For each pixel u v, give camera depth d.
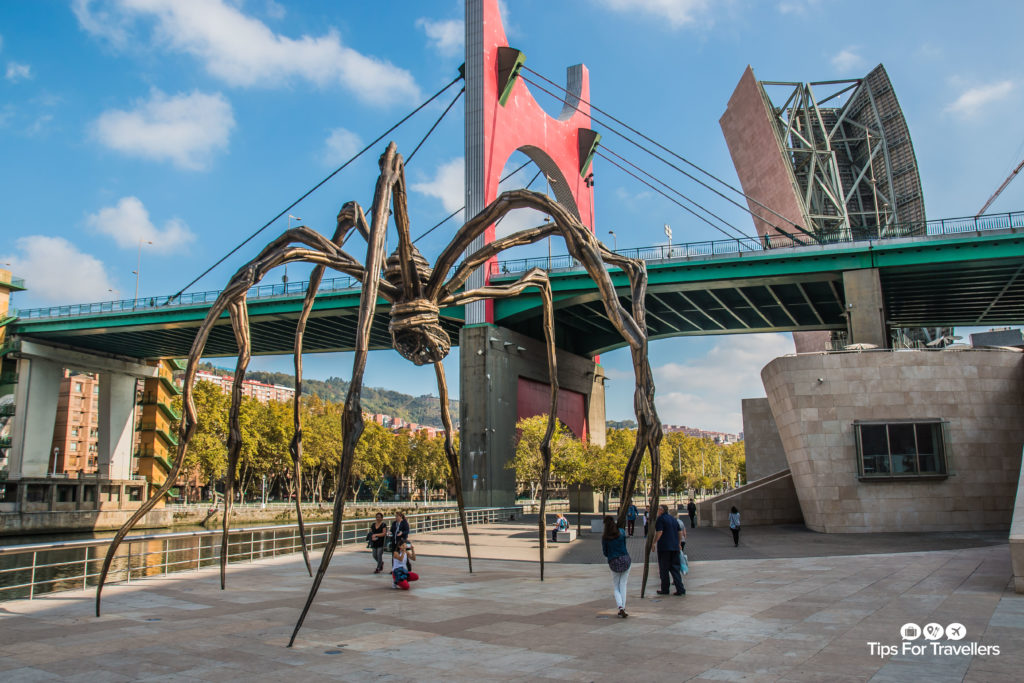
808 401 29.19
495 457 56.12
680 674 6.68
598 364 78.44
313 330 67.12
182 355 78.25
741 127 77.38
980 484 27.62
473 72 61.41
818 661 7.11
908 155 77.44
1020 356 28.56
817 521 28.95
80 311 67.00
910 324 67.50
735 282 51.41
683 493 133.12
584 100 82.00
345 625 9.43
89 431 96.56
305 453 83.50
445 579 14.88
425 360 10.14
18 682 6.67
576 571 16.70
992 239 44.56
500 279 57.19
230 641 8.45
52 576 30.61
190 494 100.06
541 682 6.50
